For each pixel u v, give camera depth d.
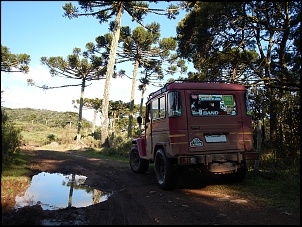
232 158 6.58
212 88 6.81
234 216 4.76
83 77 33.44
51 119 66.75
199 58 11.51
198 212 5.02
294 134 8.59
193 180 8.13
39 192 6.75
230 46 10.92
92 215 4.93
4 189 6.45
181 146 6.38
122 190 7.10
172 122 6.47
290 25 7.20
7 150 9.37
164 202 5.77
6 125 10.06
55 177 9.04
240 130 6.82
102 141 21.00
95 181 8.38
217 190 6.77
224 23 8.90
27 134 34.19
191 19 10.36
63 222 4.53
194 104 6.60
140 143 9.09
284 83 7.67
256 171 8.27
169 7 19.59
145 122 8.66
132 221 4.58
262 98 10.16
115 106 46.75
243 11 8.31
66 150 21.73
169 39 25.41
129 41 25.70
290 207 5.22
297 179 6.92
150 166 11.71
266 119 10.28
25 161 11.20
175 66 28.56
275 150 9.14
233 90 6.96
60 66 31.55
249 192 6.45
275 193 6.28
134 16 21.86
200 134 6.51
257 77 11.47
